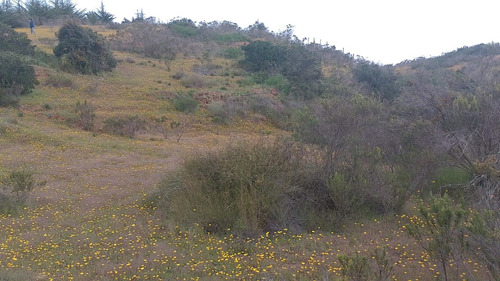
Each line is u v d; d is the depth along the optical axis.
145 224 7.68
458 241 5.10
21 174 9.02
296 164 8.01
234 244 6.61
